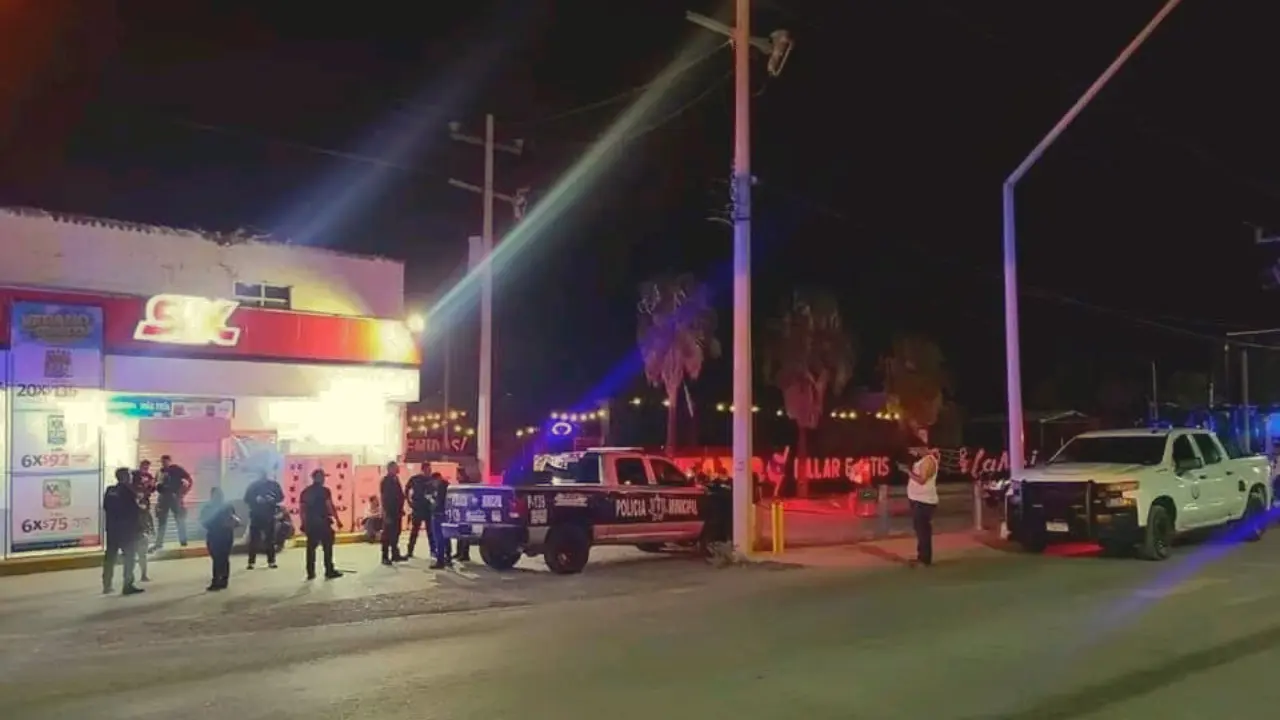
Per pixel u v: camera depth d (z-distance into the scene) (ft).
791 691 27.14
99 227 64.59
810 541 70.95
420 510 62.64
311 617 41.73
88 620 41.68
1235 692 26.91
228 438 69.26
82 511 62.34
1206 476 63.62
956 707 25.45
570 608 43.21
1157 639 34.32
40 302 60.75
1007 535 67.82
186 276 68.33
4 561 58.39
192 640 36.94
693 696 26.68
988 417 191.52
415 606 44.34
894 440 170.40
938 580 50.65
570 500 56.18
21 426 60.08
